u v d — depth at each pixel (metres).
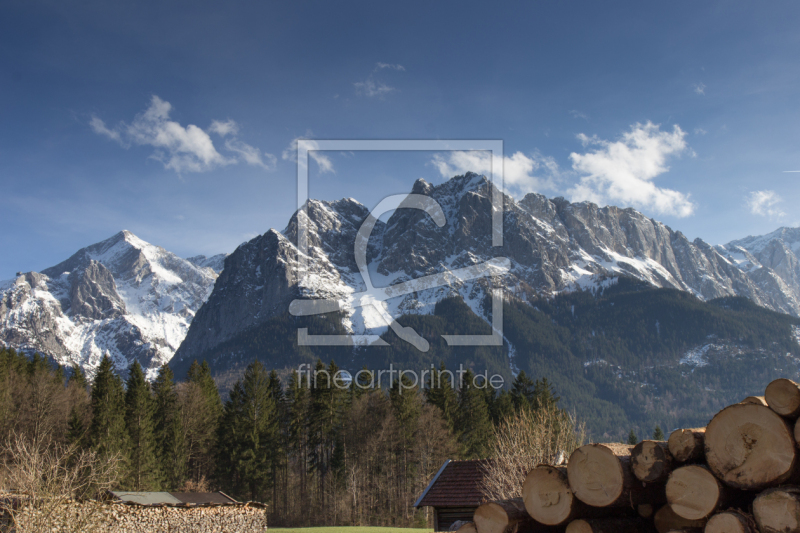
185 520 26.06
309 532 38.03
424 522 53.69
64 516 16.22
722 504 5.14
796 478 4.81
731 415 5.14
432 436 58.12
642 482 5.72
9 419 47.31
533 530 6.05
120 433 50.62
